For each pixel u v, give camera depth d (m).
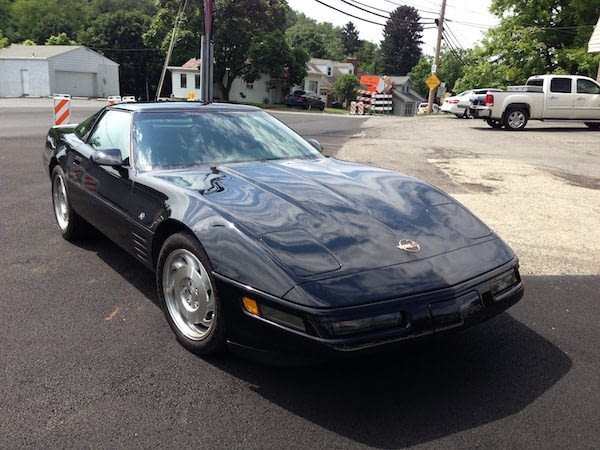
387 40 111.62
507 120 19.25
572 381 2.99
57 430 2.48
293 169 3.84
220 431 2.51
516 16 33.66
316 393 2.83
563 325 3.70
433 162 10.84
